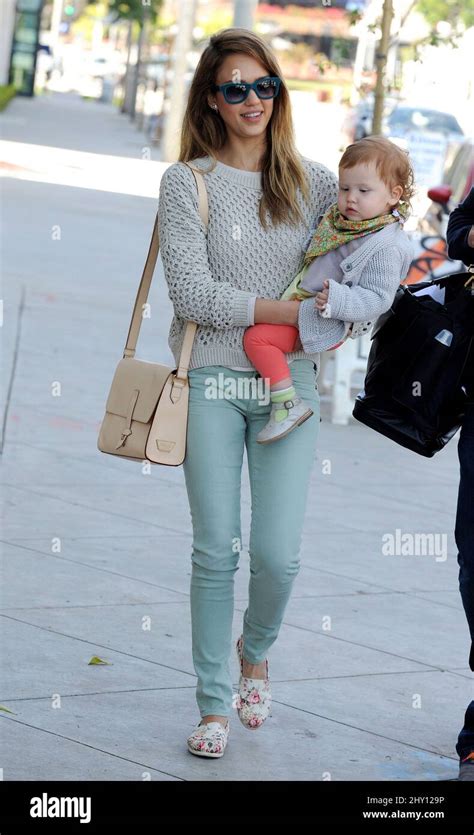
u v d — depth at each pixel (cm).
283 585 461
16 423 943
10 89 5306
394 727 507
